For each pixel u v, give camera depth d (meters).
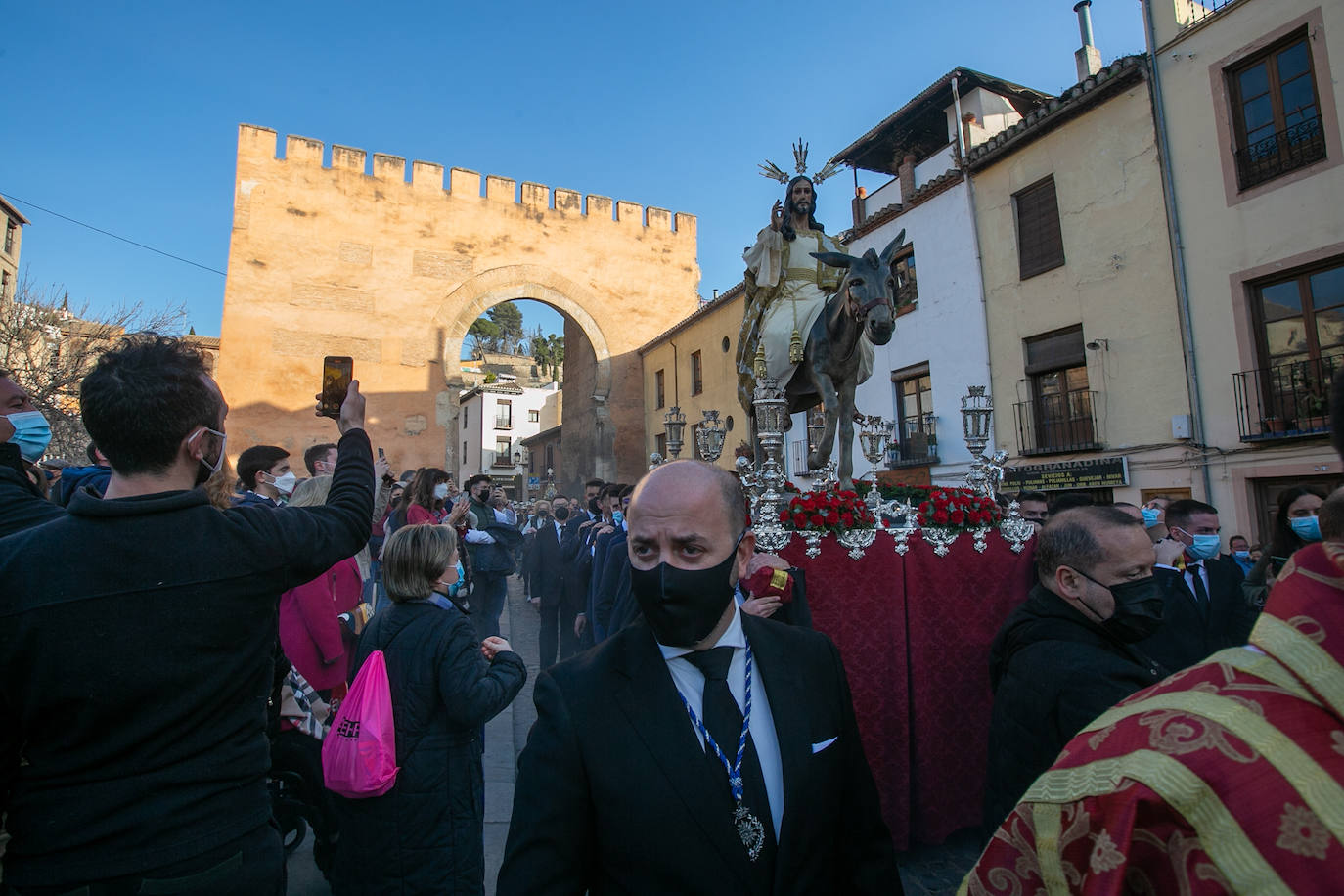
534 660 9.30
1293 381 10.42
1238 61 11.03
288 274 20.91
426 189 23.03
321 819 3.56
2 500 2.07
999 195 14.75
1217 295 11.22
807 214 5.62
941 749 3.88
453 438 22.19
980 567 4.12
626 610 4.91
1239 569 4.08
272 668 1.91
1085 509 2.34
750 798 1.48
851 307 4.45
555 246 24.84
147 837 1.54
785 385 5.14
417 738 2.80
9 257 34.12
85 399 1.75
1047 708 2.05
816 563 3.73
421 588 3.01
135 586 1.59
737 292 21.27
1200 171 11.47
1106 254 12.73
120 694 1.53
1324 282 10.18
